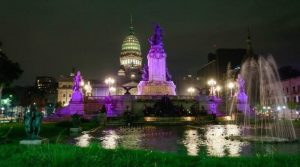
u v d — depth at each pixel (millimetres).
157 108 66000
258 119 65438
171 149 21297
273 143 23750
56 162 12328
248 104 79250
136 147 22656
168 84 88562
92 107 80812
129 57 182375
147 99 77438
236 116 67062
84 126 45656
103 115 58031
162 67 89312
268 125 48750
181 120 59438
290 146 22109
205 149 21031
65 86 156375
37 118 21281
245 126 47875
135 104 76750
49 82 170000
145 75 92312
